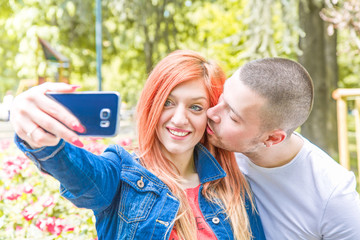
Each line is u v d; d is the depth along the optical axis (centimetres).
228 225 134
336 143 711
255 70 126
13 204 225
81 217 212
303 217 151
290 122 132
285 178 150
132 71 1195
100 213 121
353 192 147
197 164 144
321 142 697
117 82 1356
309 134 708
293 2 592
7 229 200
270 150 143
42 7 833
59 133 76
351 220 145
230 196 139
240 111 127
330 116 707
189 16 973
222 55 708
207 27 988
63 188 105
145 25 809
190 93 125
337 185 144
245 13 636
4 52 1144
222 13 962
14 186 253
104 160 116
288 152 146
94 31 884
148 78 130
